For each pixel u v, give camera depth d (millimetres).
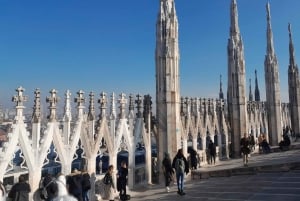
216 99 30422
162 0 20672
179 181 16078
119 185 16375
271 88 38219
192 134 25578
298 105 47344
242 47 30828
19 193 11320
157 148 21016
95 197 16578
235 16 30828
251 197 13289
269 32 38438
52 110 15078
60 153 15281
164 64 20469
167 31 20484
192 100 26484
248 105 40750
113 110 18500
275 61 38469
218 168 22469
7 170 13242
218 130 29672
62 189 9148
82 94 16609
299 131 47062
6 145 13156
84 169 15312
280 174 18016
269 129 38281
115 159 18203
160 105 20516
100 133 17328
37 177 14086
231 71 30859
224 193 14836
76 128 16141
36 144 14250
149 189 19031
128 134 19375
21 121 13695
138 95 20641
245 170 19812
